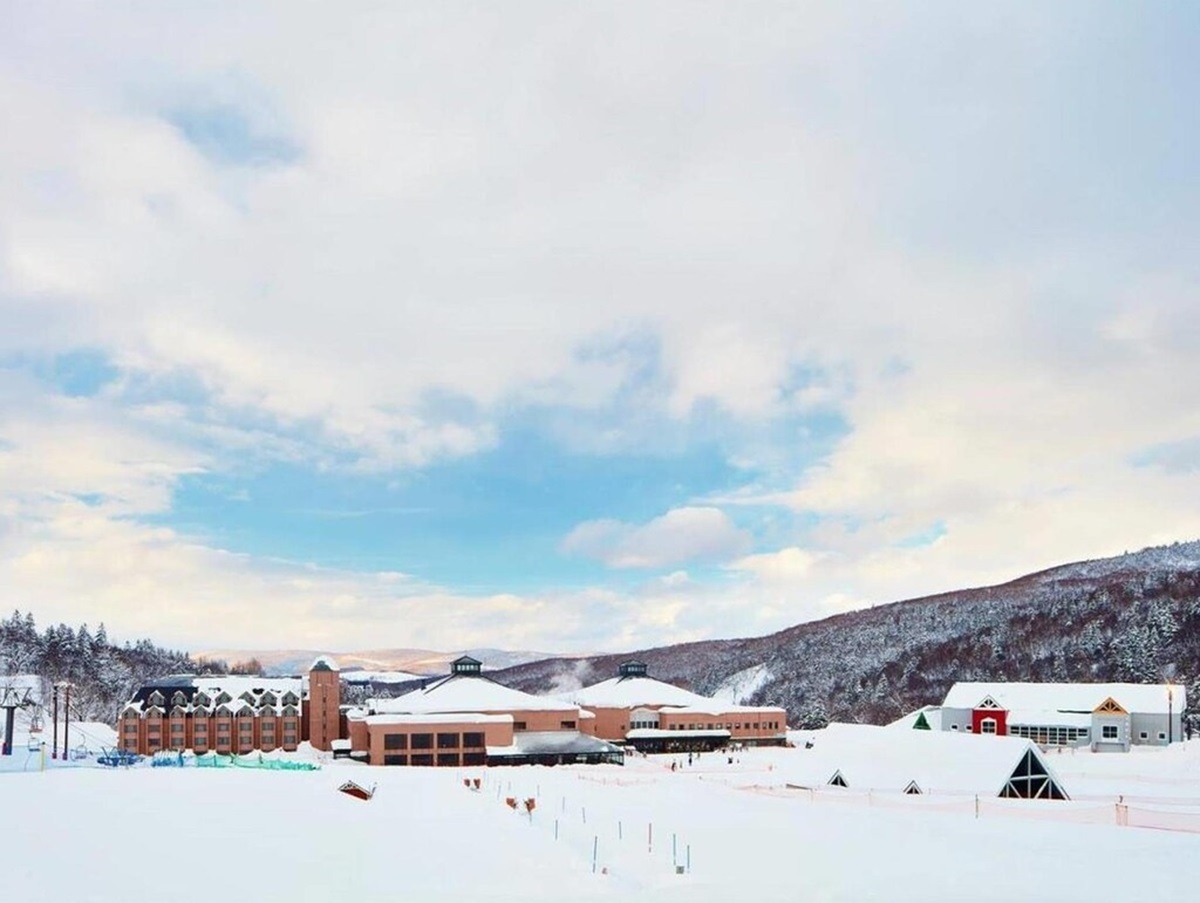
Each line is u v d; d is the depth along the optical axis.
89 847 53.75
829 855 61.66
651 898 39.84
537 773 143.75
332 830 68.25
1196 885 46.00
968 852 61.31
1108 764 141.12
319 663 195.38
